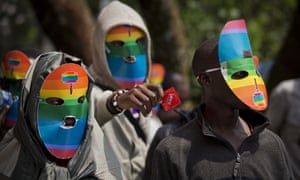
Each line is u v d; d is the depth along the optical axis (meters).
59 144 3.05
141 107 3.07
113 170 3.21
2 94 3.46
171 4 6.43
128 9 4.06
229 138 3.06
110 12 4.00
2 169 3.10
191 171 2.96
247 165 2.97
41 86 3.06
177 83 5.26
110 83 3.94
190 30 10.08
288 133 4.85
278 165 3.04
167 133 3.70
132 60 3.97
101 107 3.27
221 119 3.08
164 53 6.43
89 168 3.10
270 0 10.95
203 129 3.00
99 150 3.18
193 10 10.23
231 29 3.05
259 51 10.37
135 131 3.73
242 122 3.17
